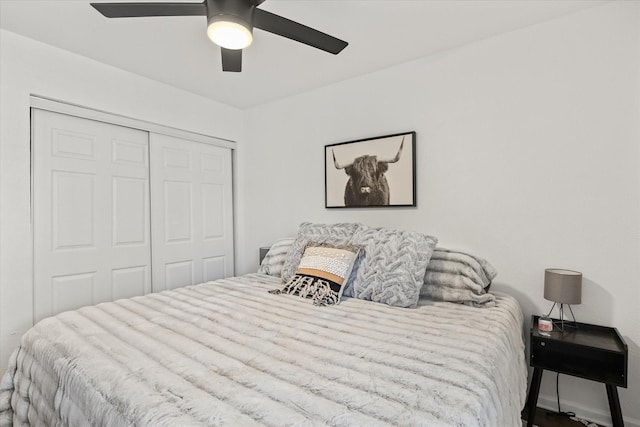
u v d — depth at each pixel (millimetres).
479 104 2225
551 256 1992
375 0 1786
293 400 863
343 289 1936
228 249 3561
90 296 2498
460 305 1829
